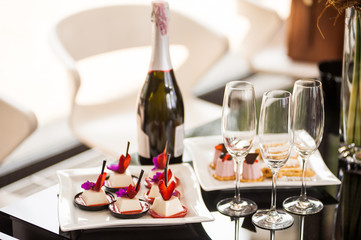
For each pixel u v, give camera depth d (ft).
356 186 4.39
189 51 8.30
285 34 13.94
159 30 4.58
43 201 4.15
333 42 11.99
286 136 3.61
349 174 4.60
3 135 6.84
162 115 4.69
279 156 3.65
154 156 4.79
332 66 6.27
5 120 6.79
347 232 3.73
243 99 3.67
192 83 8.30
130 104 8.19
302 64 12.30
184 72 8.32
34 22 10.04
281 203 4.12
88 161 10.61
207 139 5.12
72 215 3.77
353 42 4.41
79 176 4.36
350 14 4.37
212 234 3.69
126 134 7.14
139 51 9.66
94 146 6.91
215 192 4.33
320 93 3.80
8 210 3.99
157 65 4.67
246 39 11.27
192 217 3.70
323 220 3.87
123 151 6.76
